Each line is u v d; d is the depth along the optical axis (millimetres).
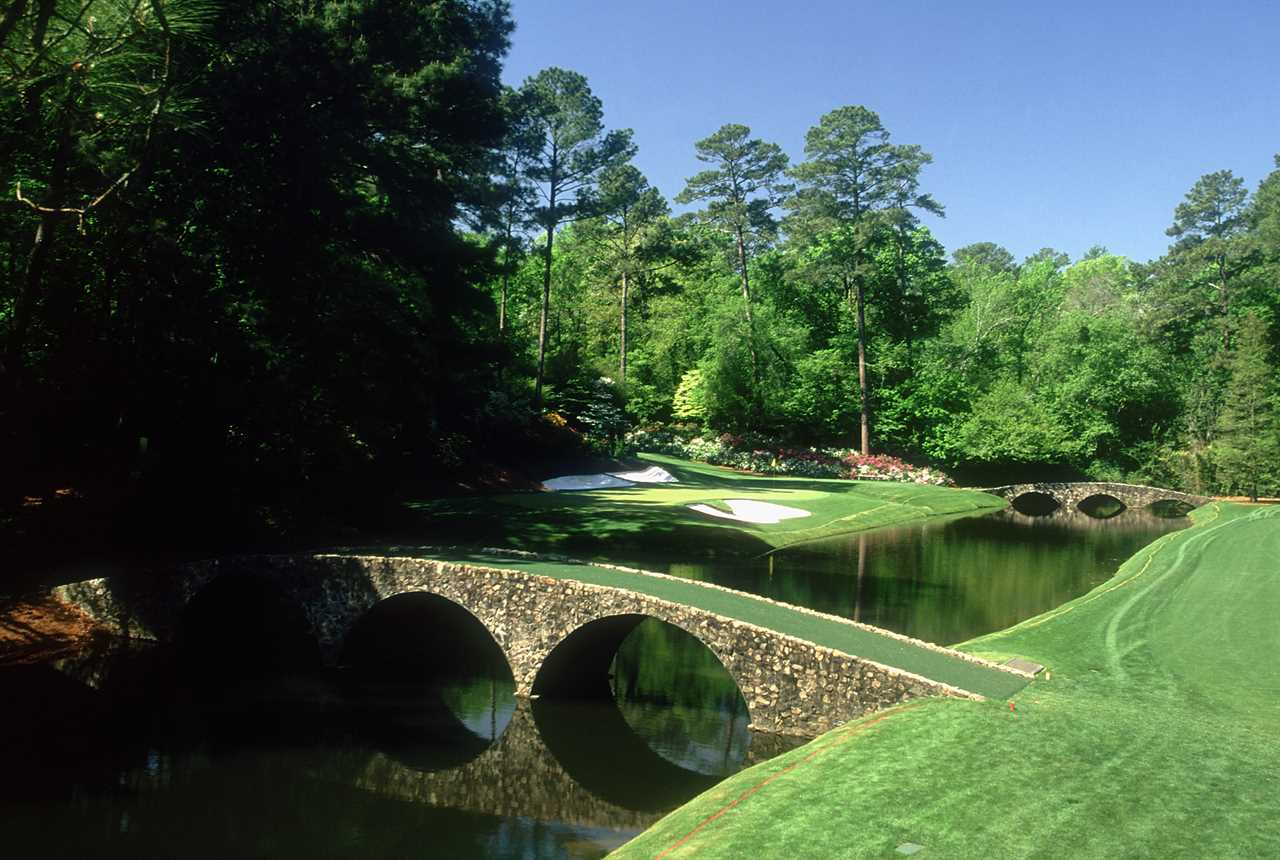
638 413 60188
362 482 26234
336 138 22266
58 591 18797
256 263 22891
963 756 9945
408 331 24969
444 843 10508
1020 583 26219
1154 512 53344
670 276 68750
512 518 28938
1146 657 15297
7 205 15414
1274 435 52531
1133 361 63719
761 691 13477
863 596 23625
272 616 20266
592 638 16000
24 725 13867
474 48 27359
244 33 21422
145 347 19656
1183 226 64938
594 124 47469
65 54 12797
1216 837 7973
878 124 57125
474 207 29484
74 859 9859
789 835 8188
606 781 12383
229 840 10461
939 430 61125
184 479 21578
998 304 70062
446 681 16719
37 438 20281
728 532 30703
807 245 61250
